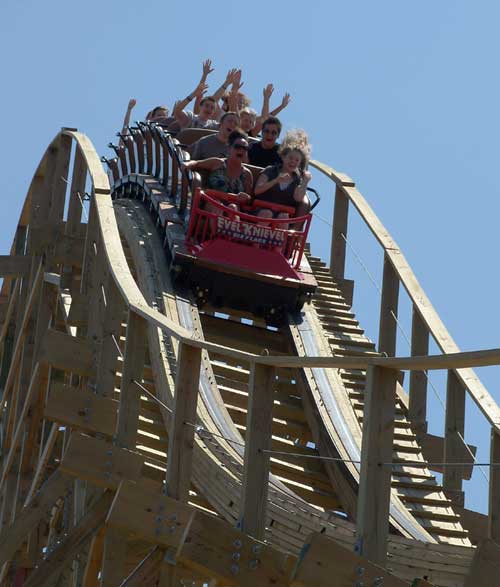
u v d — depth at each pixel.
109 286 41.53
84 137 55.72
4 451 58.44
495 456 34.59
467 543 37.22
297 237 51.56
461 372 40.56
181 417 31.22
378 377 25.00
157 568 30.70
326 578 24.89
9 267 61.38
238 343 50.06
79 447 34.06
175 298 49.47
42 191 60.69
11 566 48.94
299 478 41.84
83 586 36.28
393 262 51.19
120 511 30.50
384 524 24.89
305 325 51.00
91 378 42.50
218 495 35.59
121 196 67.56
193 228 51.31
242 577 27.47
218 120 65.38
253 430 27.97
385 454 24.98
